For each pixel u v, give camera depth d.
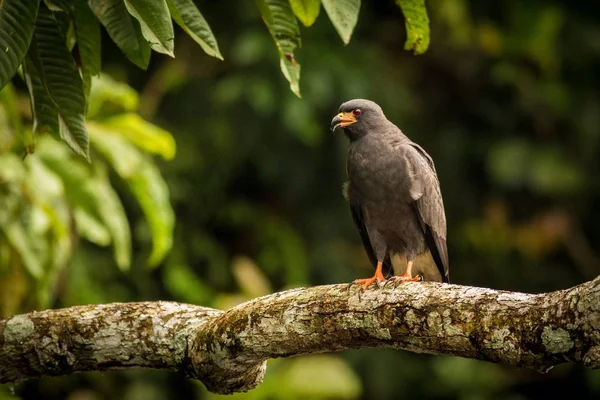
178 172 14.31
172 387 14.20
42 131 5.73
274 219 14.81
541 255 15.63
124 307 6.12
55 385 13.37
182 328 6.01
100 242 8.48
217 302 12.59
